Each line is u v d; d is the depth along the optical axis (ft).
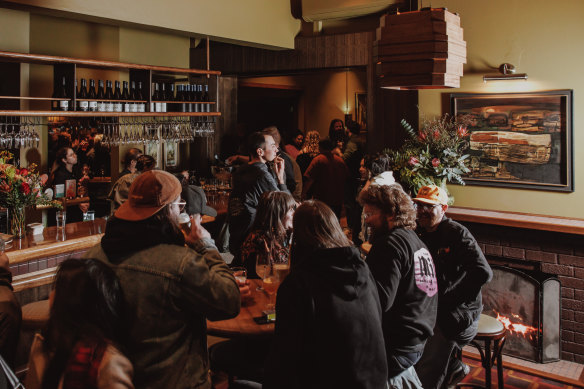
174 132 20.03
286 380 5.74
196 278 5.59
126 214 5.74
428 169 15.47
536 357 14.01
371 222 8.57
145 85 18.83
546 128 14.93
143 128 19.34
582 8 14.24
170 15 17.88
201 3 18.78
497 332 10.60
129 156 18.44
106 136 18.51
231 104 23.49
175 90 24.13
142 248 5.62
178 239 5.96
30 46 19.92
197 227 6.56
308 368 5.94
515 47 15.40
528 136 15.25
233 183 14.03
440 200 10.51
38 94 20.57
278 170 14.38
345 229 24.91
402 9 19.03
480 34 15.98
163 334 5.51
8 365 6.09
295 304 5.89
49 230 14.30
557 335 13.99
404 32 10.67
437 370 10.19
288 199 9.18
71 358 4.45
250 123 33.45
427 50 10.44
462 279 10.15
